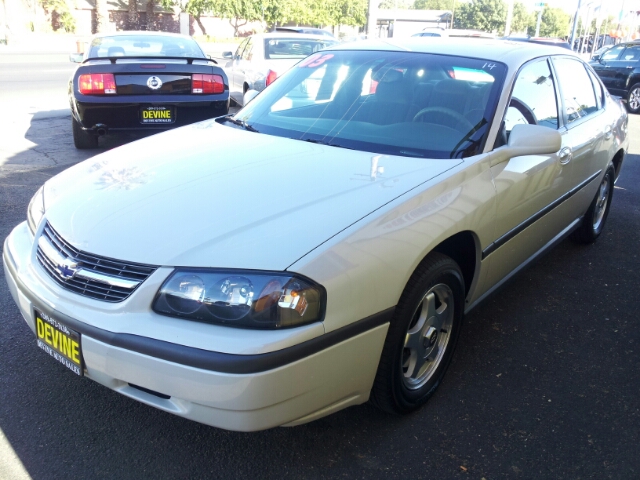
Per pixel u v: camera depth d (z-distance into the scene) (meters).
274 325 1.98
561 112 3.81
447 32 17.81
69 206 2.50
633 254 4.91
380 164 2.74
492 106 3.09
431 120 3.09
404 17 60.22
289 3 47.19
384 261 2.23
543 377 3.08
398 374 2.46
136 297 2.05
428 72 3.36
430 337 2.68
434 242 2.43
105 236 2.22
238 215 2.24
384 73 3.44
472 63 3.35
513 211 3.06
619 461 2.48
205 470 2.34
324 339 2.06
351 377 2.23
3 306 3.51
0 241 4.39
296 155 2.83
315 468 2.37
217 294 1.99
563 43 17.86
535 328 3.59
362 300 2.17
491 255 2.97
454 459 2.45
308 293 2.02
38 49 28.70
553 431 2.65
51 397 2.73
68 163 6.80
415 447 2.51
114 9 47.09
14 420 2.57
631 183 7.30
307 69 3.76
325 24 52.97
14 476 2.26
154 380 2.02
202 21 51.91
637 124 12.66
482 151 2.92
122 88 6.60
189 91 6.84
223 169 2.66
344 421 2.65
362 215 2.28
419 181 2.57
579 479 2.37
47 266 2.37
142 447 2.44
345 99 3.36
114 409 2.67
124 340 2.03
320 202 2.34
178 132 3.38
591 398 2.92
